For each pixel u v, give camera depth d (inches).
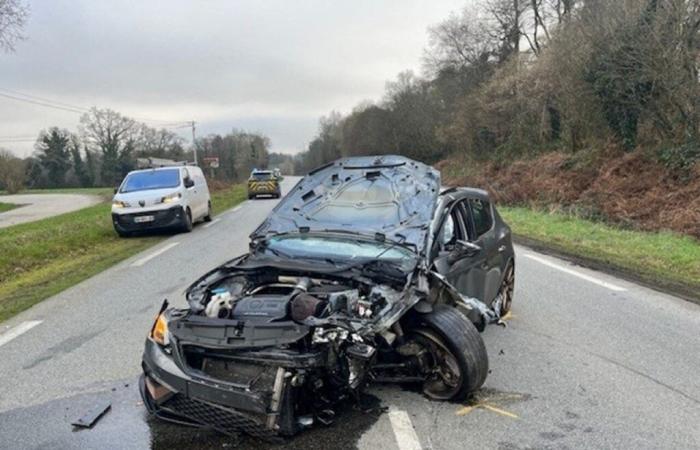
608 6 729.6
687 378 176.2
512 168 983.6
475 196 235.8
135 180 578.9
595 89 746.2
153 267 372.5
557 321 238.5
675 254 382.6
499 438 137.9
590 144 800.3
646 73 658.8
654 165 637.3
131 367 187.0
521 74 1125.7
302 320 134.0
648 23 661.3
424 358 157.2
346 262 162.4
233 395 125.9
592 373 179.9
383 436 138.0
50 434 141.6
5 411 155.3
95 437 139.8
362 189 207.9
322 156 4202.8
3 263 395.2
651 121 683.4
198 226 633.0
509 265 253.0
